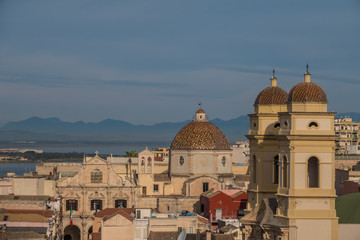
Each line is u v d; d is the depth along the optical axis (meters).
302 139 155.12
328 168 156.00
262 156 177.88
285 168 158.88
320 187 156.00
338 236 158.12
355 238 158.00
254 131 180.38
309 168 160.75
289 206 155.62
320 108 157.00
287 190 156.50
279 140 160.88
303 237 155.25
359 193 179.62
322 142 155.75
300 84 159.62
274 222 158.12
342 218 167.12
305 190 155.50
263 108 180.38
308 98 156.62
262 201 165.00
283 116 160.25
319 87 159.12
